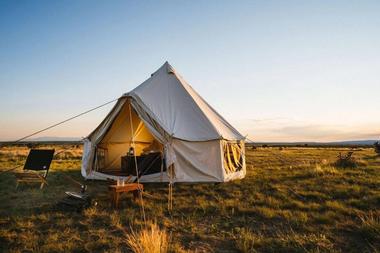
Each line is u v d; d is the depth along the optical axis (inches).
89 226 217.9
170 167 370.6
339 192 324.8
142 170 401.4
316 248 171.2
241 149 483.2
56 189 363.6
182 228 213.2
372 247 171.0
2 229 209.3
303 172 489.4
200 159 389.7
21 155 877.8
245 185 386.9
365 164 591.5
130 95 394.9
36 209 268.7
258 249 174.6
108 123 417.4
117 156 525.7
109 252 169.6
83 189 305.6
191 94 476.1
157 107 410.0
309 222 223.6
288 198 301.1
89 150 431.8
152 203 285.9
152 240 160.2
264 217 240.7
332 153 1256.2
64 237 194.2
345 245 178.9
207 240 190.9
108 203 285.7
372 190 331.3
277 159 866.8
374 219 222.1
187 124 411.8
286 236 192.7
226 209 265.9
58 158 839.1
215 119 470.9
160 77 476.7
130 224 221.5
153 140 581.6
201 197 311.3
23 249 174.7
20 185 390.6
